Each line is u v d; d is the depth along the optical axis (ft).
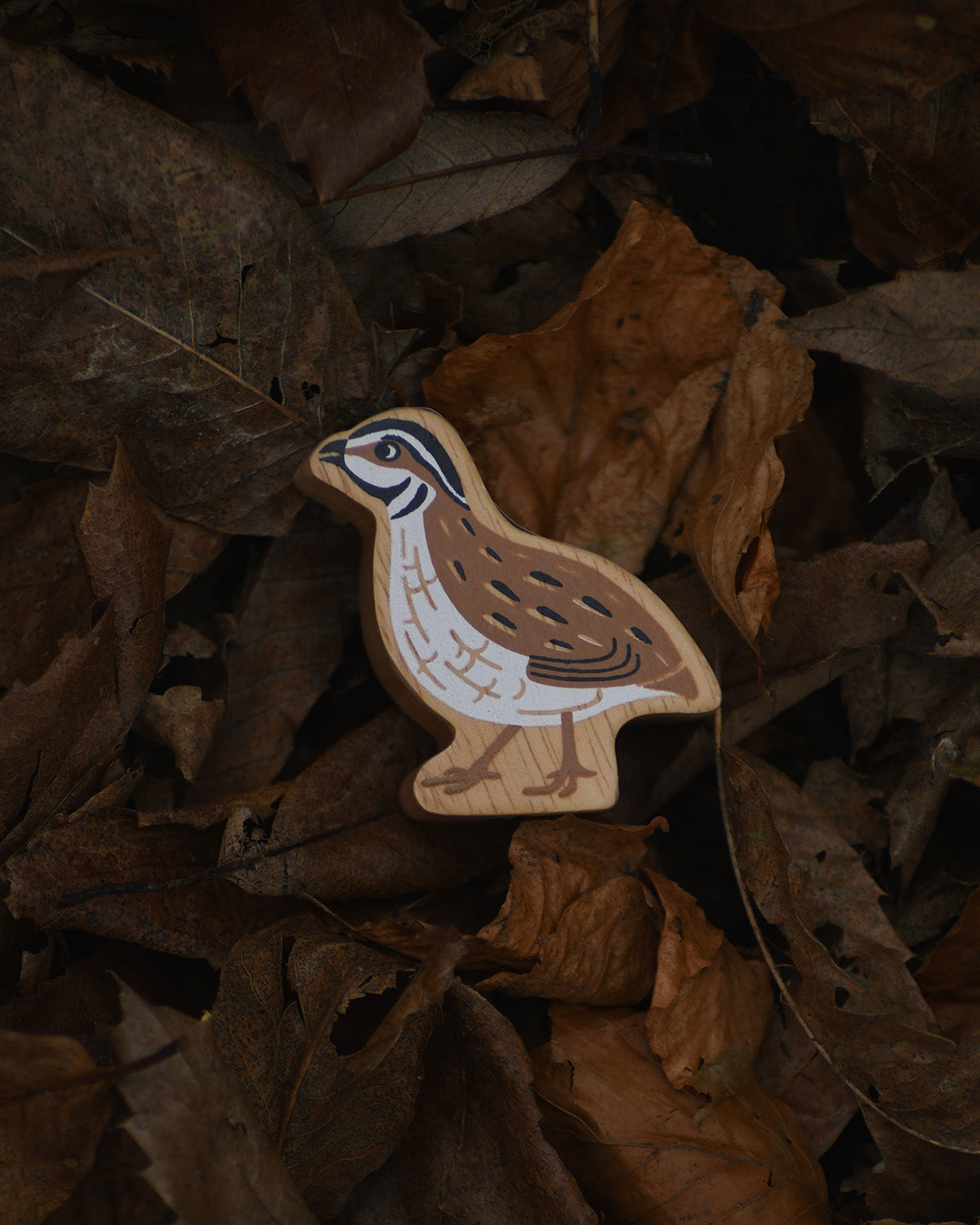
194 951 3.49
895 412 3.59
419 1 3.53
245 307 3.53
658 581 3.59
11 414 3.51
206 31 3.51
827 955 3.51
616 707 3.53
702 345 3.58
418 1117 3.49
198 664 3.58
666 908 3.51
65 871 3.47
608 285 3.56
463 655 3.52
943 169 3.56
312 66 3.50
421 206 3.56
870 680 3.60
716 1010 3.51
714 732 3.58
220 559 3.60
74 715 3.49
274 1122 3.45
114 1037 3.38
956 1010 3.54
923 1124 3.50
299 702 3.58
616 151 3.56
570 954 3.50
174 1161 3.37
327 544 3.60
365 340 3.57
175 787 3.56
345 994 3.46
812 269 3.62
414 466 3.53
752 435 3.58
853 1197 3.54
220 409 3.55
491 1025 3.46
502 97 3.55
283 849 3.51
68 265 3.49
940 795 3.57
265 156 3.54
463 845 3.56
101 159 3.49
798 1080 3.54
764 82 3.62
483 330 3.63
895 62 3.51
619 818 3.58
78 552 3.53
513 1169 3.47
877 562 3.56
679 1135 3.49
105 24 3.53
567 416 3.60
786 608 3.58
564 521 3.60
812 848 3.56
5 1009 3.46
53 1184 3.41
